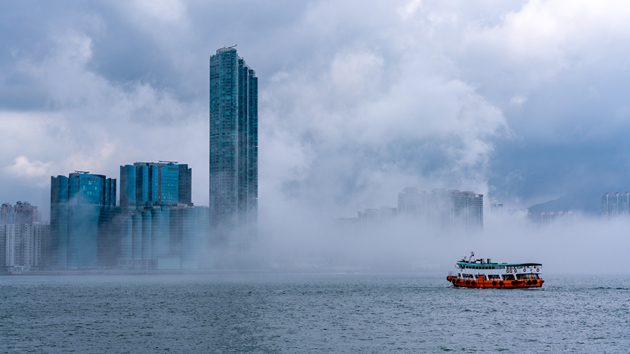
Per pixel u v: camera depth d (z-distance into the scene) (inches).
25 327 6535.4
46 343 5472.4
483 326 6397.6
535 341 5423.2
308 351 5022.1
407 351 4975.4
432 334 5871.1
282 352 4992.6
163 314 7780.5
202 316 7529.5
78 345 5364.2
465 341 5442.9
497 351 4950.8
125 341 5561.0
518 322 6702.8
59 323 6875.0
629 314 7431.1
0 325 6717.5
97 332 6131.9
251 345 5319.9
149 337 5792.3
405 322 6771.7
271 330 6230.3
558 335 5777.6
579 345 5226.4
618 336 5703.7
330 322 6850.4
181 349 5152.6
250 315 7628.0
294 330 6225.4
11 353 5014.8
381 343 5369.1
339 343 5388.8
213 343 5433.1
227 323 6815.9
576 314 7440.9
